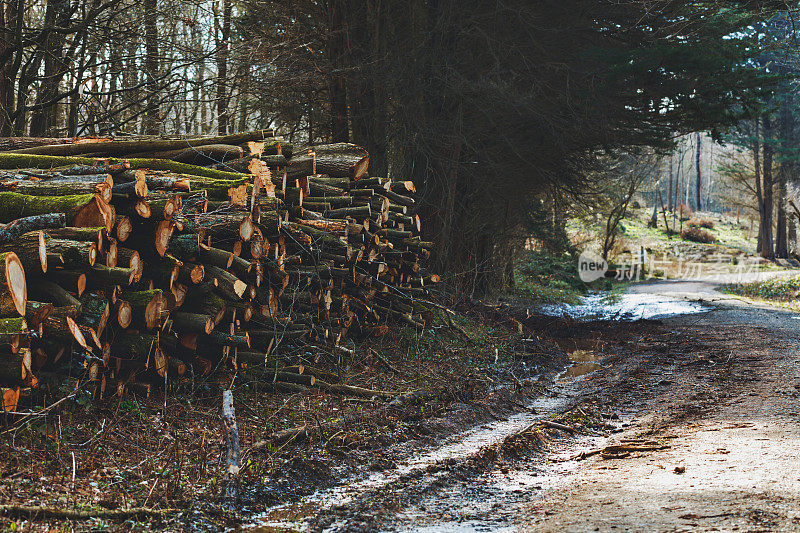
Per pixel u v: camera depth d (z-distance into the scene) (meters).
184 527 4.50
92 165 6.90
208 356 7.53
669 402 8.73
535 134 19.59
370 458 6.36
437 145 17.83
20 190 6.24
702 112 18.27
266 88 15.61
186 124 16.72
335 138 17.39
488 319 15.24
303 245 8.65
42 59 12.76
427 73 17.48
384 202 10.80
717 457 5.61
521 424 8.33
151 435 5.89
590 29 18.67
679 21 17.86
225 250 7.49
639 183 43.41
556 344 15.14
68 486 4.69
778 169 55.59
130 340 6.37
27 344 5.20
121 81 16.19
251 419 6.79
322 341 9.09
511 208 23.97
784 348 12.06
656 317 20.39
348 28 16.44
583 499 4.84
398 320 11.67
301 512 4.98
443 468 6.03
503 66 18.34
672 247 64.31
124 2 13.81
